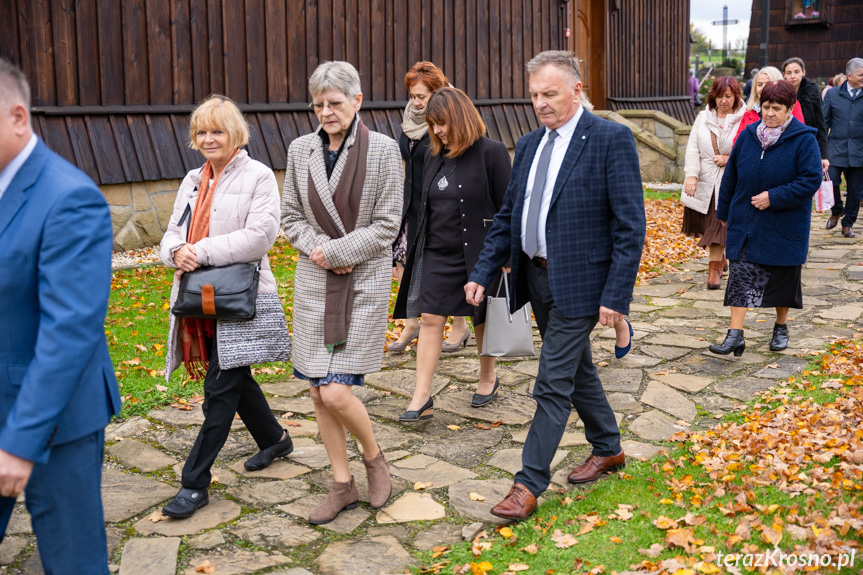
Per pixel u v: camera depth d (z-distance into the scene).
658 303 7.21
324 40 10.38
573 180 3.40
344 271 3.39
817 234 10.35
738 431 4.16
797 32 20.69
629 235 3.30
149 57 8.64
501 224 3.80
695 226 7.59
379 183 3.44
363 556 3.16
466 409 4.80
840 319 6.45
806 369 5.24
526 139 3.69
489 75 13.20
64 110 7.87
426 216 4.61
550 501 3.54
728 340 5.60
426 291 4.55
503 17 13.38
